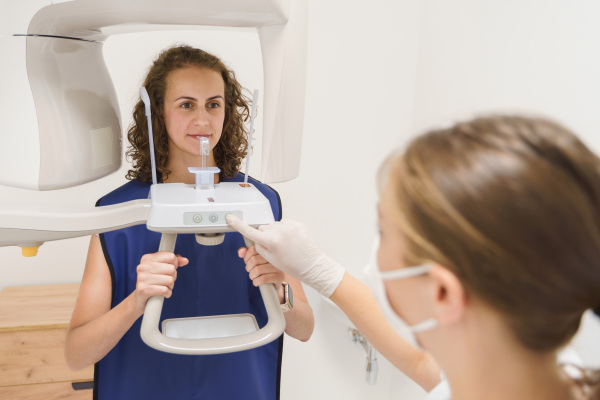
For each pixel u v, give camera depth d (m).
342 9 2.03
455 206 0.41
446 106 1.97
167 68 1.06
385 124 2.18
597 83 1.30
